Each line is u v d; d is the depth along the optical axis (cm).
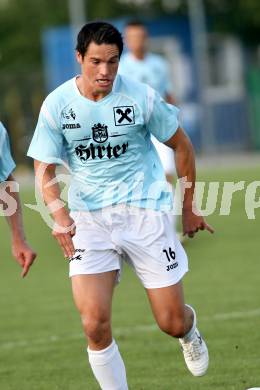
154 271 2133
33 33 13400
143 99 2116
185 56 10094
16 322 3186
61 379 2462
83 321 2050
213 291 3450
